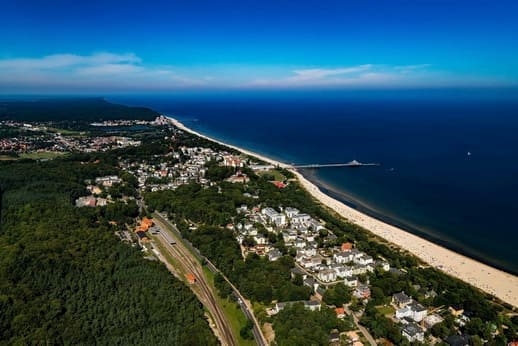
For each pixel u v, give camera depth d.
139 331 172.75
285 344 165.12
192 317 186.00
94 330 170.50
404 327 184.00
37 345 154.25
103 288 199.38
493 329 184.75
